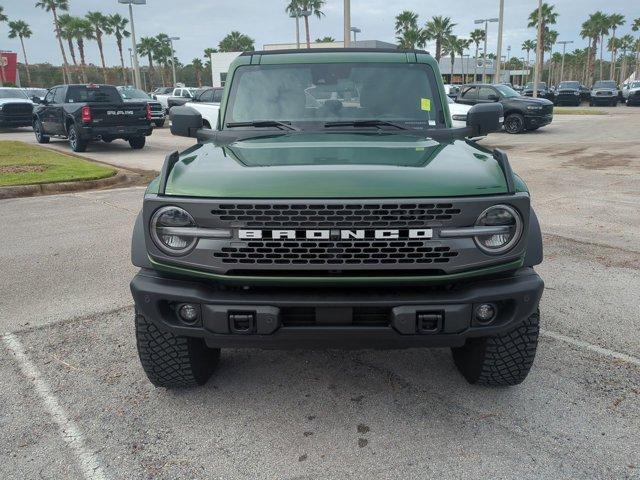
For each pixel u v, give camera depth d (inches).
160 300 110.7
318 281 105.0
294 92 161.0
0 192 378.9
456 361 144.3
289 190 103.1
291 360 150.9
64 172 445.4
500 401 129.4
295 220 102.7
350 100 159.3
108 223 302.7
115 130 617.3
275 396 133.2
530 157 557.3
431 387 136.1
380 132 149.7
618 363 145.6
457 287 108.9
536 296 109.3
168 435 118.7
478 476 104.7
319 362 149.6
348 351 155.6
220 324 107.3
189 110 169.6
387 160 117.5
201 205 104.3
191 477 106.0
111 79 3983.8
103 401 131.6
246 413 126.4
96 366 147.9
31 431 120.0
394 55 166.9
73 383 139.5
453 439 115.9
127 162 545.6
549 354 150.9
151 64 3415.4
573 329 165.9
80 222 305.6
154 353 124.4
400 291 107.7
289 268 104.7
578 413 124.0
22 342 161.5
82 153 622.2
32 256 244.1
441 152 126.3
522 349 122.3
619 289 198.4
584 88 1900.8
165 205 106.6
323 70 162.7
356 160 117.5
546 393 132.2
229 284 108.0
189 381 131.5
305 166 112.3
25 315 180.5
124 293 199.2
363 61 164.4
